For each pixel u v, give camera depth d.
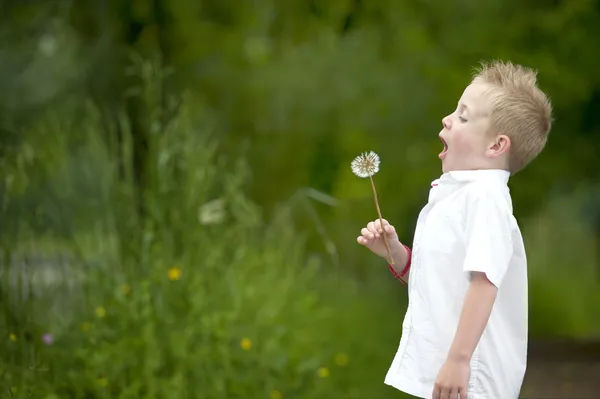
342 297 13.14
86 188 9.20
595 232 27.53
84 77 14.14
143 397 7.68
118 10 14.65
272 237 11.30
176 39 15.87
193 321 8.56
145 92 10.24
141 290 8.58
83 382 7.68
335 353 10.04
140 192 9.80
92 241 9.04
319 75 18.02
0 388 7.16
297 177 18.11
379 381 9.45
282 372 8.56
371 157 5.19
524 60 15.72
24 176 8.74
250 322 9.30
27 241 8.54
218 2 17.17
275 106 18.25
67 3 14.63
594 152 15.95
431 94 16.98
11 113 13.23
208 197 10.04
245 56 18.03
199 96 16.66
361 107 17.69
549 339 15.73
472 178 4.92
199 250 9.23
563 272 24.81
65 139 9.71
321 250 15.95
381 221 5.30
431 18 16.72
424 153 17.19
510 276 4.89
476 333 4.59
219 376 8.11
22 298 7.90
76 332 8.37
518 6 16.20
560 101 15.55
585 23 15.78
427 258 4.92
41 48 14.59
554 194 17.67
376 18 16.67
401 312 14.08
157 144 9.48
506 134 4.92
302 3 17.22
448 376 4.59
